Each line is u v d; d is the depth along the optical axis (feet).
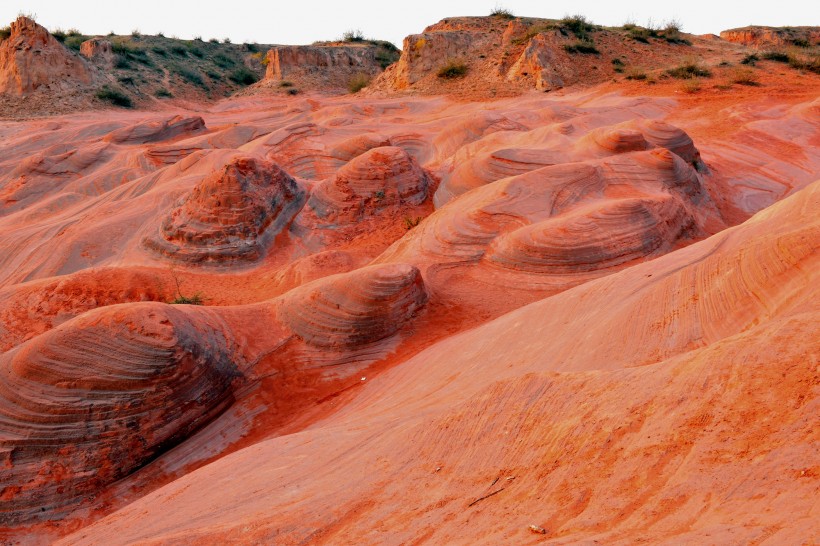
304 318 43.24
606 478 14.21
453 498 16.69
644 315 27.91
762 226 32.12
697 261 31.89
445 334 44.65
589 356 27.32
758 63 151.53
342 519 17.61
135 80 191.93
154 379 34.60
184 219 66.95
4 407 32.50
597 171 64.69
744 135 101.81
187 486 25.50
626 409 16.39
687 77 142.20
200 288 61.05
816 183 32.07
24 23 162.71
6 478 31.35
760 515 10.53
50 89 160.35
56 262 67.10
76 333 34.35
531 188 60.64
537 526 13.46
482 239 55.88
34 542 30.32
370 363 42.29
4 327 52.80
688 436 13.99
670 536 11.07
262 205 67.92
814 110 109.70
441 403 27.32
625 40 170.19
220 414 37.50
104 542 22.29
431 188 80.38
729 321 24.91
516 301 48.60
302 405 39.19
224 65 240.53
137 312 36.09
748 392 14.28
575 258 50.90
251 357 40.75
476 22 188.96
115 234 70.08
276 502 20.17
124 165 100.42
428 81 165.37
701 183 74.49
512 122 103.24
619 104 121.49
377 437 23.40
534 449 17.20
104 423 33.27
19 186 94.94
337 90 208.03
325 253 63.87
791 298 23.12
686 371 16.51
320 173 92.99
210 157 86.69
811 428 12.15
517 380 20.84
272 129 116.26
